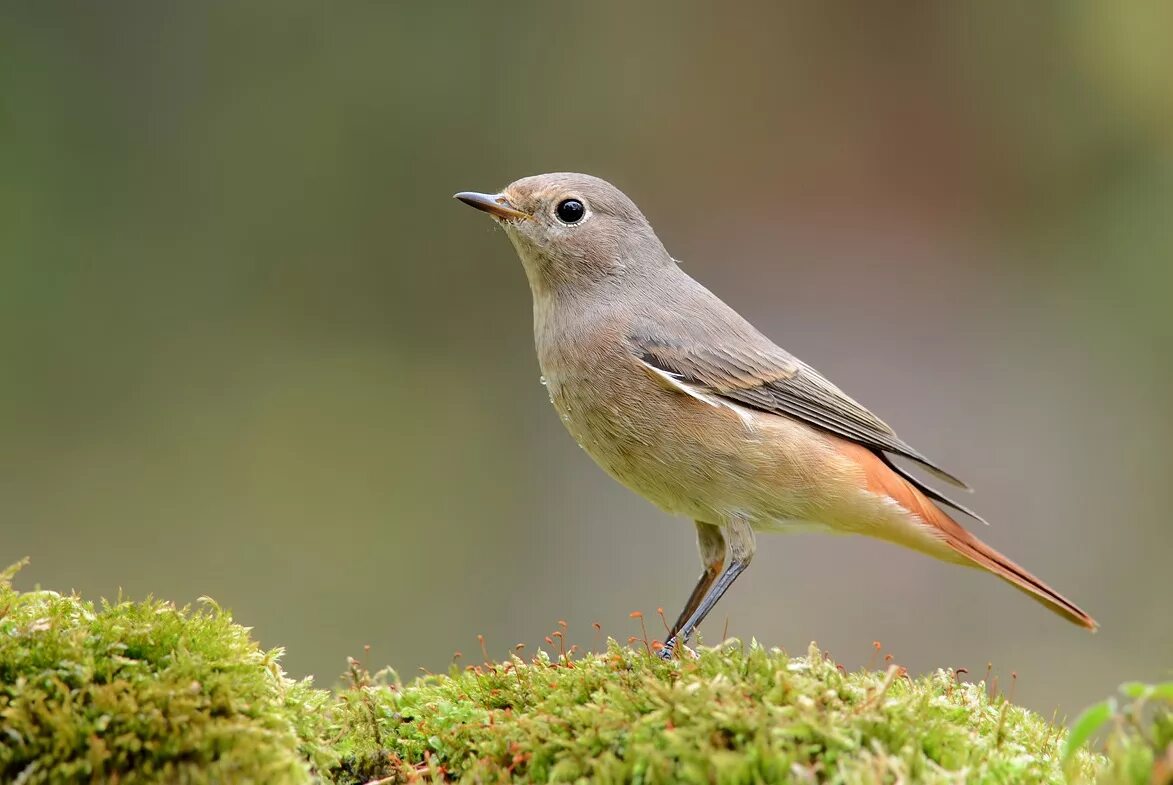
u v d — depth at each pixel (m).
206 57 15.48
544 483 14.28
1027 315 15.05
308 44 15.62
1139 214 15.02
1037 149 15.67
